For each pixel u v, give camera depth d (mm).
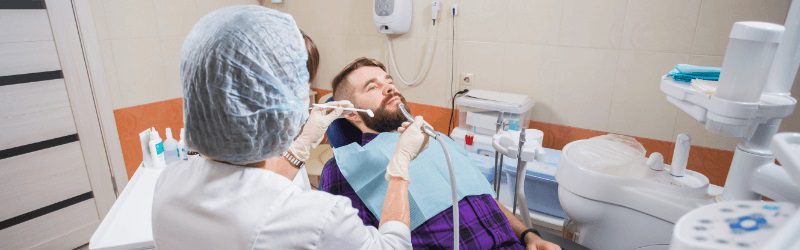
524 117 1788
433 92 2172
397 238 749
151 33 2109
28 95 1815
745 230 315
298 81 727
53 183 1985
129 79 2078
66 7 1812
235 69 634
